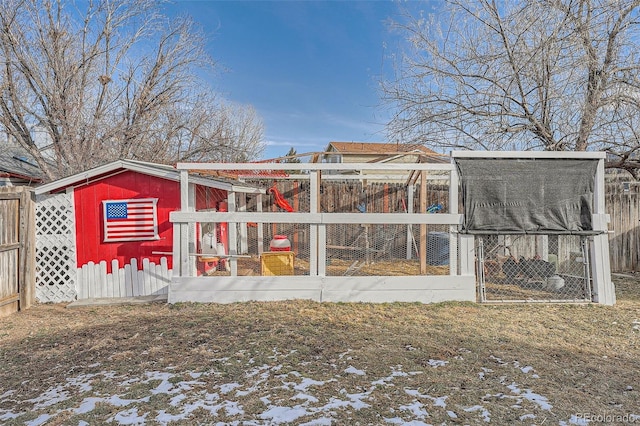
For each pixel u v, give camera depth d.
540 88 8.17
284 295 5.75
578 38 7.29
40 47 11.72
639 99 7.17
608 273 5.63
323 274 5.76
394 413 2.68
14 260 5.55
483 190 5.67
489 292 6.22
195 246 6.32
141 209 6.20
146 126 13.66
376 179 9.85
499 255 7.21
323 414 2.67
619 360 3.63
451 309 5.34
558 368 3.44
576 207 5.70
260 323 4.75
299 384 3.14
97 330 4.67
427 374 3.31
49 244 6.08
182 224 5.76
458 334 4.33
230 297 5.74
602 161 5.70
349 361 3.60
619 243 8.07
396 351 3.84
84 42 12.64
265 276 5.82
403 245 8.25
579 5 7.32
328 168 5.66
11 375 3.45
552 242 7.18
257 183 9.78
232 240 6.31
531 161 5.67
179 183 6.21
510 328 4.55
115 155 12.65
